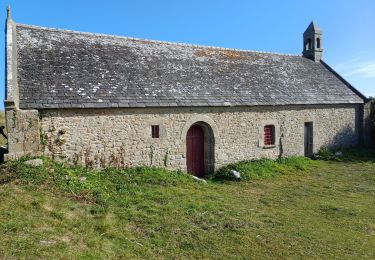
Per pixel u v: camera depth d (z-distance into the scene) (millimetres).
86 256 6285
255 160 16750
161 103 13852
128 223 8453
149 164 13828
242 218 9602
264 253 7496
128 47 16500
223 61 18766
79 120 12438
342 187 14031
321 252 7742
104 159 12906
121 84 13922
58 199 8930
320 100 19562
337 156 19703
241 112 16312
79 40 15516
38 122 11672
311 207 11227
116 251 6879
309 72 22078
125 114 13266
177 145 14469
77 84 13031
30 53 13562
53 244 6469
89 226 7703
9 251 5906
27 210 7789
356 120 22156
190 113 14766
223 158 15789
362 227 9578
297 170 16828
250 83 17781
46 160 11508
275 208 10969
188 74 16312
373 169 17328
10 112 11195
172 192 11547
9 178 9781
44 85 12461
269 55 22062
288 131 18281
